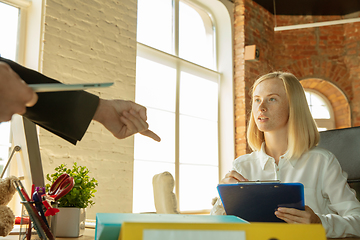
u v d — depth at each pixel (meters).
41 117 0.75
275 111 1.47
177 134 4.05
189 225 0.38
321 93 5.34
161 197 1.59
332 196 1.39
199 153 4.33
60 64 2.79
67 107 0.76
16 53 2.78
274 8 5.17
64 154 2.69
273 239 0.39
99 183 2.91
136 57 3.56
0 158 2.61
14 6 2.80
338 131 1.86
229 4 4.84
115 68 3.20
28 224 0.74
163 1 4.18
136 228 0.36
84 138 2.85
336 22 4.24
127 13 3.38
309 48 5.25
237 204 0.94
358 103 5.10
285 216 0.92
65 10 2.87
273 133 1.52
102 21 3.14
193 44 4.55
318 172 1.44
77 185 1.08
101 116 0.79
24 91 0.44
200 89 4.48
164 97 4.00
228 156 4.56
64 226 1.00
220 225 0.38
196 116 4.37
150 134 0.84
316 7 5.12
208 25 4.82
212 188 4.41
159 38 4.08
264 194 0.91
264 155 1.54
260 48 4.97
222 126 4.66
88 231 1.20
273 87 1.48
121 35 3.29
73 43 2.89
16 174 2.66
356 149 1.77
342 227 1.13
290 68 5.20
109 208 2.96
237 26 4.82
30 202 0.73
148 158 3.71
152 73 3.90
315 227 0.39
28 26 2.82
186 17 4.51
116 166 3.06
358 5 5.05
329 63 5.23
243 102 4.59
